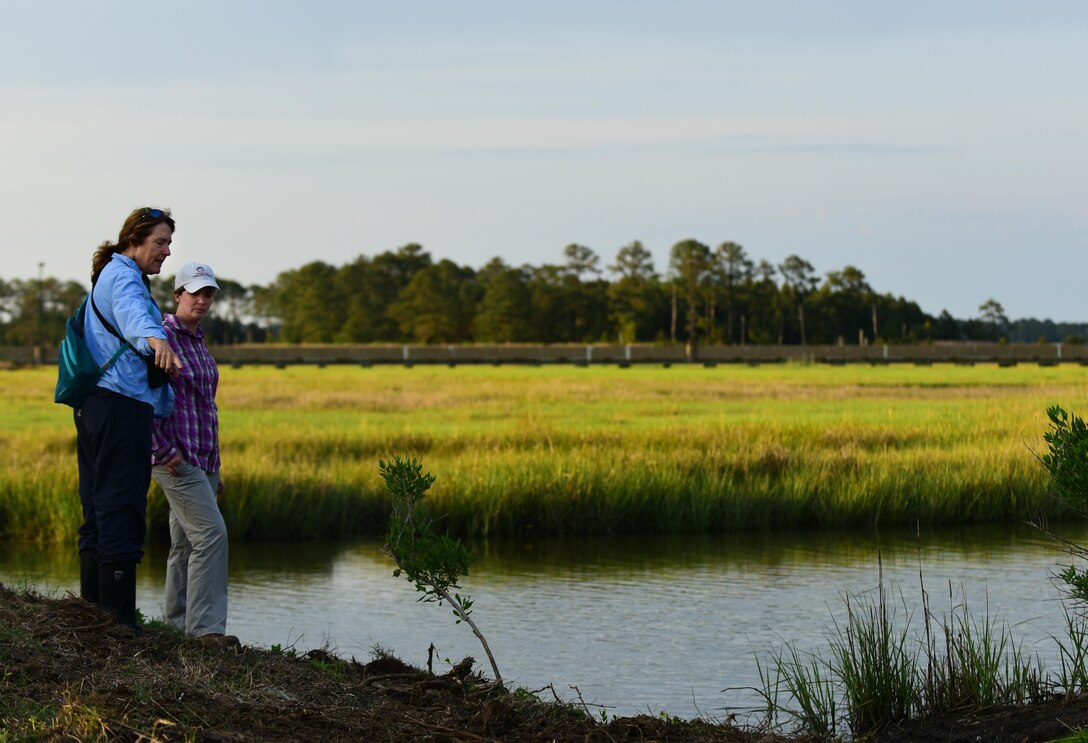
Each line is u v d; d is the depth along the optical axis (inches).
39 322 4579.2
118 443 250.4
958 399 1482.5
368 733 203.3
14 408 1429.6
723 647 382.9
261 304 6245.1
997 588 480.4
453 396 1594.5
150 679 211.0
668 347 3024.1
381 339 5467.5
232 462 720.3
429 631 412.5
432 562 240.5
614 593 481.1
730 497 684.1
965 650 303.0
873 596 466.0
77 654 219.8
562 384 1898.4
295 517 647.1
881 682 281.3
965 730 257.0
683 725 246.4
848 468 759.7
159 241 258.5
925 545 614.9
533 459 733.3
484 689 239.5
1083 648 309.4
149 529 625.6
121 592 252.2
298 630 413.1
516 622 425.1
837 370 2536.9
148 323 242.8
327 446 889.5
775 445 823.7
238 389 1749.5
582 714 240.8
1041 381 1964.8
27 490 647.1
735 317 5305.1
